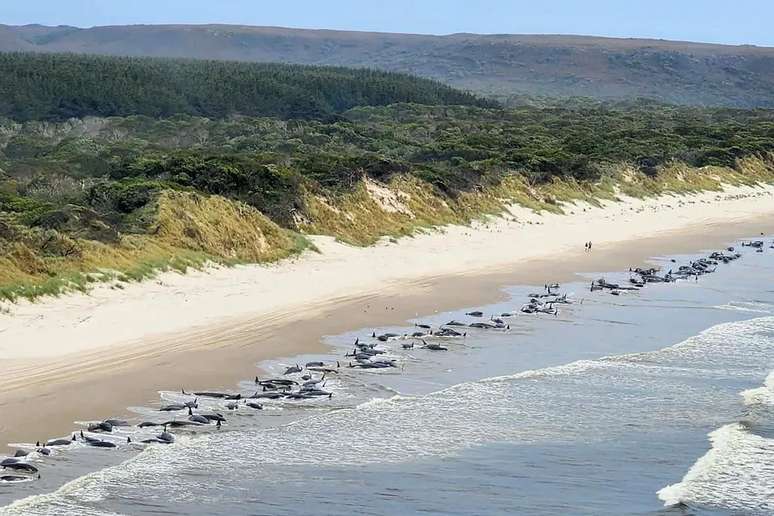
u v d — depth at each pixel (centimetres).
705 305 6825
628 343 5638
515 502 3325
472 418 4184
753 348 5572
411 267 7762
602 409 4369
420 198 9581
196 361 4816
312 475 3484
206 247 7019
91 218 6731
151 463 3497
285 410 4188
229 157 9025
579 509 3281
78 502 3125
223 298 6178
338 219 8500
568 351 5400
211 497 3244
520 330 5869
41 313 5291
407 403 4356
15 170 10538
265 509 3183
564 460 3731
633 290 7300
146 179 8244
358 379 4694
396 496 3338
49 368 4509
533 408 4353
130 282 6069
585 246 9469
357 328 5719
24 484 3231
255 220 7606
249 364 4831
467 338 5609
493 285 7294
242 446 3728
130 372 4556
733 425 4159
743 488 3497
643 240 10150
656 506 3322
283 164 9444
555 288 7244
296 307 6150
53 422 3834
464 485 3459
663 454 3816
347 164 9525
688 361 5250
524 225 10169
